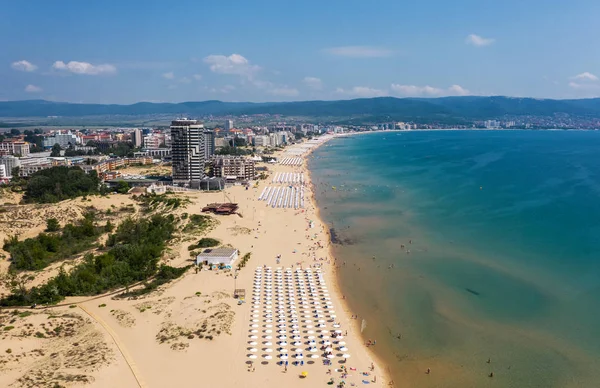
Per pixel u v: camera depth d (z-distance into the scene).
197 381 117.88
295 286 179.38
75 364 119.31
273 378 120.62
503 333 143.12
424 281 183.75
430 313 157.75
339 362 129.12
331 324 150.50
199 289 173.75
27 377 111.50
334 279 188.88
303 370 124.56
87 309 155.38
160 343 133.88
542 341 137.88
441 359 131.00
